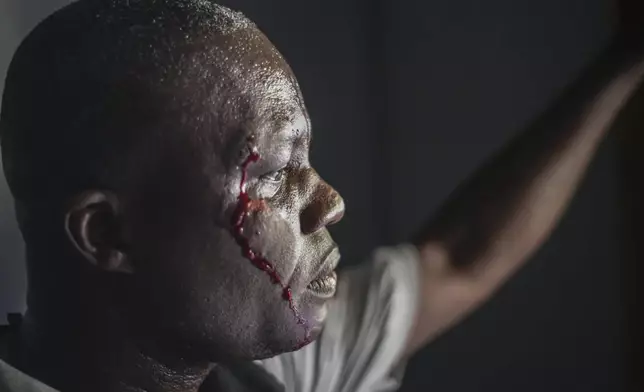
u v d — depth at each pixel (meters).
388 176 1.18
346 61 1.13
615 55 0.80
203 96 0.47
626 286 0.98
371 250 1.16
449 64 1.12
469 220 0.78
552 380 1.04
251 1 1.00
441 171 1.13
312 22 1.08
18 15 0.75
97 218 0.48
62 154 0.48
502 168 0.79
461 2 1.11
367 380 0.71
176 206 0.47
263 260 0.49
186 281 0.48
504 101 1.07
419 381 1.11
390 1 1.18
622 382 0.99
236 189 0.48
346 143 1.12
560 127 0.78
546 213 0.76
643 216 0.97
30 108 0.48
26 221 0.51
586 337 1.01
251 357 0.51
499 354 1.07
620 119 0.98
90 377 0.51
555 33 1.03
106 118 0.47
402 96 1.17
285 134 0.49
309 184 0.51
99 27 0.48
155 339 0.50
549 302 1.04
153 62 0.47
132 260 0.48
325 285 0.53
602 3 0.99
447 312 0.75
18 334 0.55
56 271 0.50
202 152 0.47
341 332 0.71
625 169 0.98
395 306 0.73
